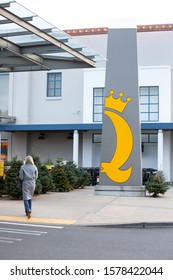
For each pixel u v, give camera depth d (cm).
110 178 1931
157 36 3212
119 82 1956
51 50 1638
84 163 3150
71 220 1261
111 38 1989
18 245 909
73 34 3322
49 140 3369
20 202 1630
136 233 1105
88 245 927
